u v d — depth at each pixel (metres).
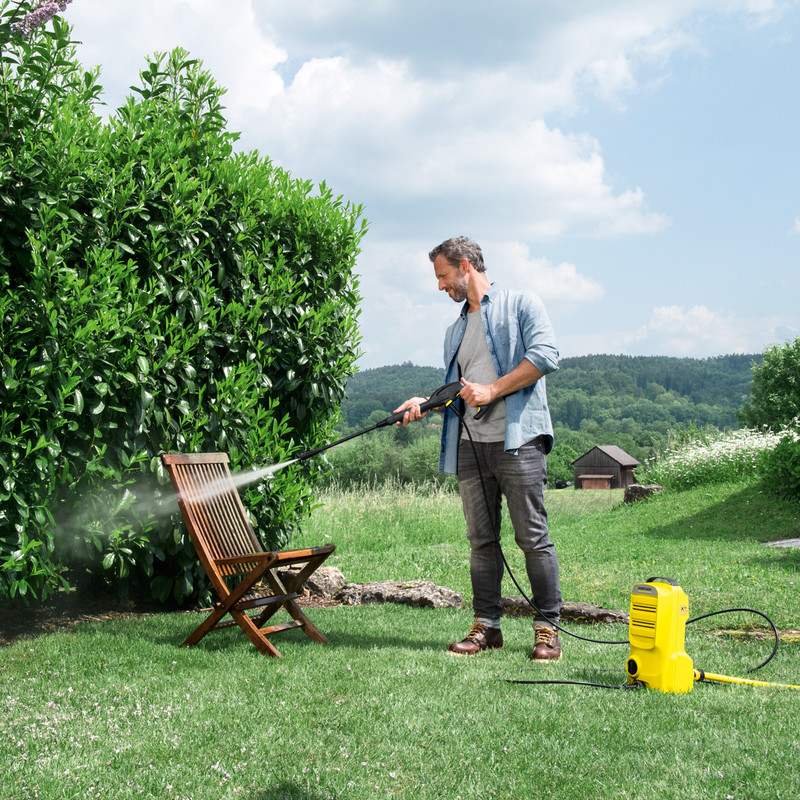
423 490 13.51
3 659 3.73
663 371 146.75
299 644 4.19
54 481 4.24
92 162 4.64
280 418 5.95
